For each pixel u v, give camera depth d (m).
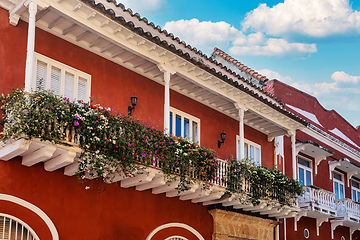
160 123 14.65
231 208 15.84
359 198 26.42
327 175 23.45
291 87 22.62
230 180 14.48
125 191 12.95
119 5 13.73
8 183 10.38
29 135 9.62
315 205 19.39
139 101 14.10
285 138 20.67
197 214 15.01
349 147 25.84
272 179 15.98
